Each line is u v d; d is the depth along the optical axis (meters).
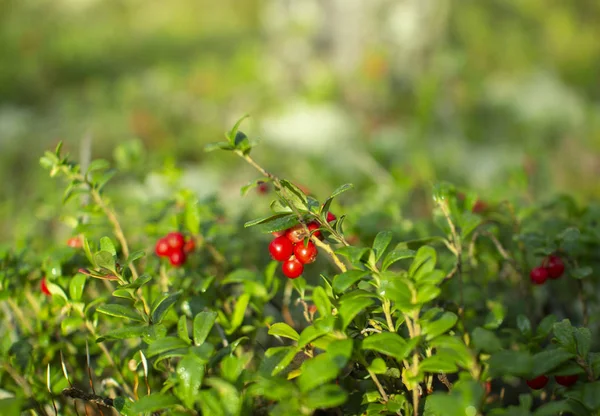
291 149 1.26
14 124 1.58
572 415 0.36
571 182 1.05
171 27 3.36
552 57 2.12
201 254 0.45
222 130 1.44
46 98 1.99
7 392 0.40
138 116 1.42
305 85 1.56
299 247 0.35
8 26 2.62
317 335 0.33
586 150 1.27
